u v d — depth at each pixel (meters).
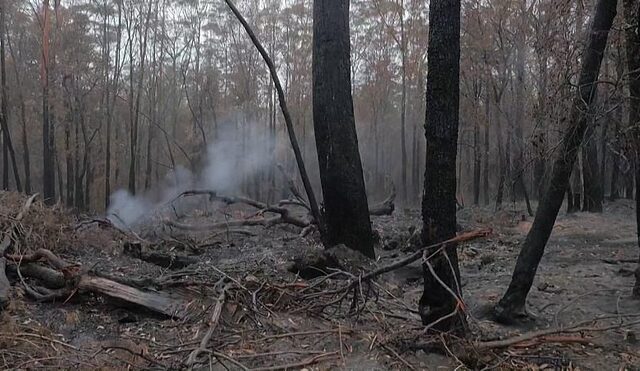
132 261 8.77
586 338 4.93
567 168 5.94
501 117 25.36
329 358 4.66
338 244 8.46
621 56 7.05
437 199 4.87
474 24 21.59
